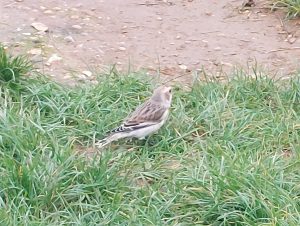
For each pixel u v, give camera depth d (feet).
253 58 5.72
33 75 5.16
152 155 4.56
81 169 4.25
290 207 3.96
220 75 5.44
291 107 5.00
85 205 4.04
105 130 4.75
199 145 4.61
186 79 5.41
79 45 5.74
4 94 4.89
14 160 4.20
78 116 4.82
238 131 4.74
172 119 4.82
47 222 3.93
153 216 3.96
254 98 5.10
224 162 4.30
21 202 4.00
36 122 4.67
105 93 5.00
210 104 4.97
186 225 3.98
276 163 4.39
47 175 4.14
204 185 4.14
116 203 4.08
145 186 4.25
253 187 4.06
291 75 5.42
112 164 4.36
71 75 5.31
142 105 4.66
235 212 3.97
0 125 4.53
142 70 5.44
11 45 5.62
